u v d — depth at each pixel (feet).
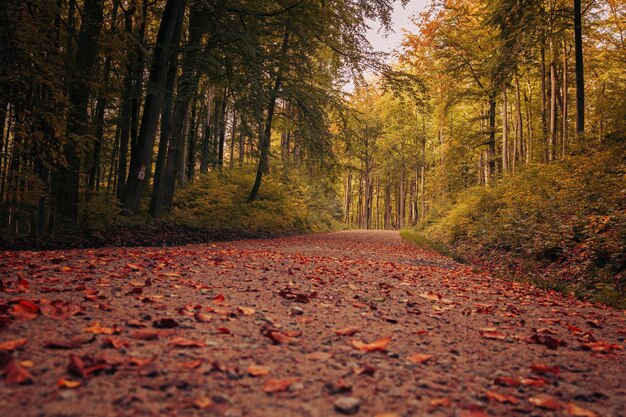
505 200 51.96
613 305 20.16
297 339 8.92
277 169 87.86
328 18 50.96
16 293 11.35
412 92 54.13
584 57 68.03
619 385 7.72
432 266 33.78
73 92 33.94
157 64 40.86
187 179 79.77
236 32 43.32
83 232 32.45
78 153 32.53
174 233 41.32
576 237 31.58
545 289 24.75
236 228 57.52
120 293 12.44
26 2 27.27
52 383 5.57
